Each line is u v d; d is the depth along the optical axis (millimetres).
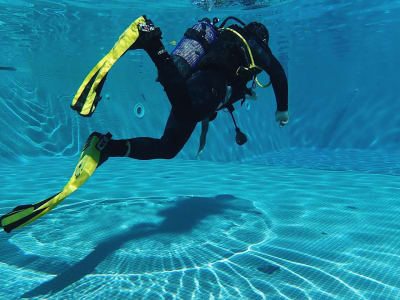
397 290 2693
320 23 17469
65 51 16141
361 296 2596
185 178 7680
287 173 8773
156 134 13609
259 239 3771
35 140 11070
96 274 2918
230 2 12242
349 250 3486
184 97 2689
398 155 17453
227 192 6188
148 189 6316
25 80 11133
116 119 12617
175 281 2799
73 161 10477
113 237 3781
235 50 3260
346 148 23344
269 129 18078
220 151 13797
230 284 2758
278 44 22703
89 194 5816
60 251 3393
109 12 12156
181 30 15961
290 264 3139
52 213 4648
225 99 3271
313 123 25359
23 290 2646
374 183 7363
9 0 10078
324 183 7293
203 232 3973
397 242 3730
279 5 13289
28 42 14109
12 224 2398
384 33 22188
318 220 4516
